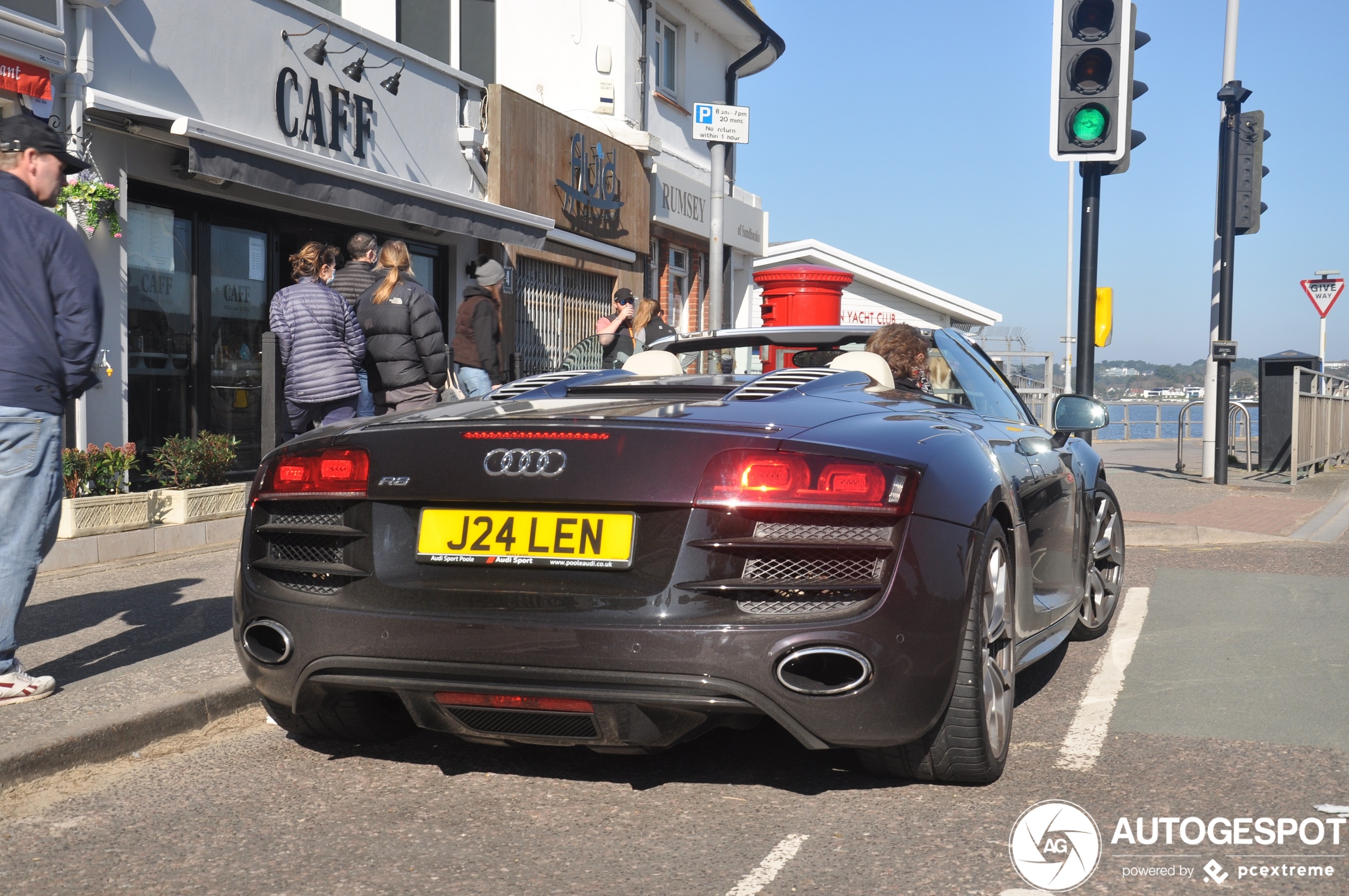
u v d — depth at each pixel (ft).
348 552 11.14
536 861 9.71
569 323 51.57
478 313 32.53
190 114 29.55
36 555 13.67
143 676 14.71
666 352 16.74
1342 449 59.26
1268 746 13.14
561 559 10.36
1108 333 72.18
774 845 10.02
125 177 28.45
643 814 10.80
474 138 41.91
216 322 32.68
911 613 10.15
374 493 10.96
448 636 10.43
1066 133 29.86
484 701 10.50
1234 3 46.68
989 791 11.46
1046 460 15.67
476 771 12.14
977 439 12.57
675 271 64.34
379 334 25.53
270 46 32.30
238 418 33.53
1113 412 93.40
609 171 52.95
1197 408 89.71
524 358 47.39
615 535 10.29
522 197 45.27
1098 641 19.16
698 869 9.51
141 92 28.07
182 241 31.37
